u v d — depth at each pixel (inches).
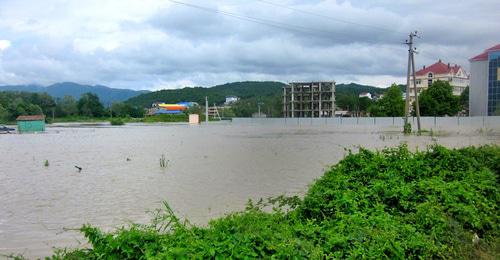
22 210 556.1
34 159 1251.8
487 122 3511.3
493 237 281.0
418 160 376.2
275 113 6565.0
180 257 179.6
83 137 2539.4
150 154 1344.7
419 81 6033.5
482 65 4357.8
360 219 243.9
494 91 4222.4
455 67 5974.4
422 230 253.6
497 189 331.0
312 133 2568.9
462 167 370.9
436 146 410.0
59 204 593.3
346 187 299.1
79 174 908.0
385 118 3890.3
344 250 212.4
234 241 192.7
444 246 243.1
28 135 2898.6
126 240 196.9
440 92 4185.5
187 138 2236.7
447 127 3031.5
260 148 1491.1
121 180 807.1
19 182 804.0
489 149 440.1
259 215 245.4
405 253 228.1
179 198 614.2
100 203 593.6
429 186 304.5
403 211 282.4
